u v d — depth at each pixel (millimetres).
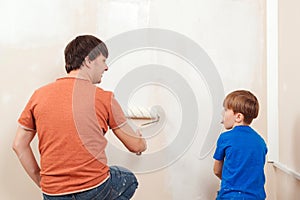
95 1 1919
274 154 2008
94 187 1436
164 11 1971
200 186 2010
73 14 1903
